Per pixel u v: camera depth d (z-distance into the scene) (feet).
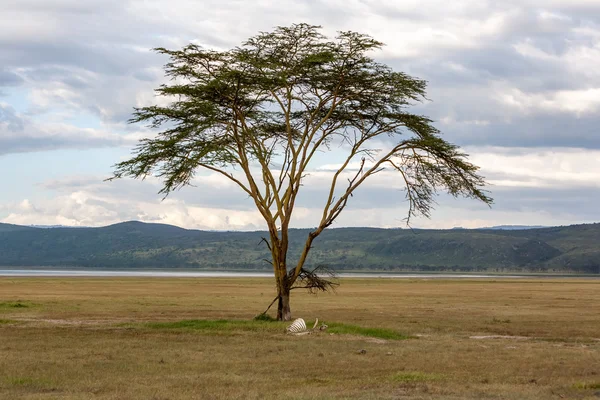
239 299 201.05
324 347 78.84
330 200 109.81
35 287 282.97
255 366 64.08
